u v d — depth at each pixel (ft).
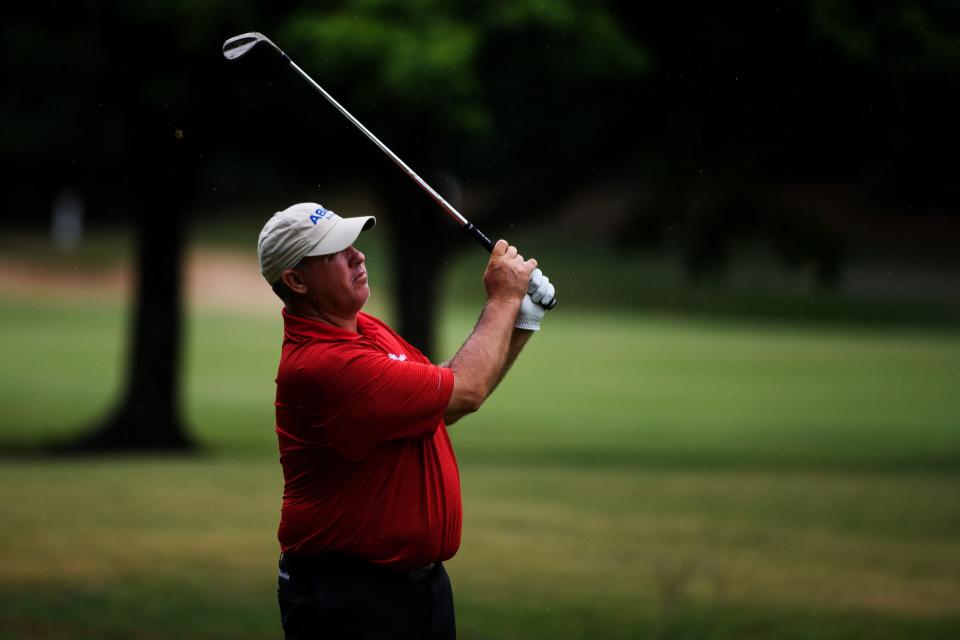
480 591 77.15
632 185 514.27
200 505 112.06
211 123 166.20
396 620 36.60
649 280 463.42
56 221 483.10
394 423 36.11
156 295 188.65
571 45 142.41
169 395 188.85
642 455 173.27
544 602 73.77
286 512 37.40
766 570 82.79
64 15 157.07
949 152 146.30
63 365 287.89
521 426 211.41
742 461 164.96
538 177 174.50
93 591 75.31
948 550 91.86
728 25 142.61
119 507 109.91
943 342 364.58
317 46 135.03
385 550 36.52
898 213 479.00
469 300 440.04
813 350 345.72
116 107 165.78
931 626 68.28
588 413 230.48
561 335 375.25
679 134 154.40
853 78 140.36
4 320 364.99
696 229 165.58
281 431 37.40
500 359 37.76
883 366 309.83
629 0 147.43
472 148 189.98
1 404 232.32
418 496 36.78
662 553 89.97
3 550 88.33
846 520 107.24
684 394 259.19
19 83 166.40
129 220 487.20
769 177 157.07
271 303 418.72
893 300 422.00
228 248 474.90
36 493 118.52
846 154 150.71
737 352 339.77
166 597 74.49
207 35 144.66
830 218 463.42
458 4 137.59
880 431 203.62
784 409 235.40
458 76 134.72
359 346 37.04
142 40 155.12
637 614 70.38
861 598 75.15
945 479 140.77
